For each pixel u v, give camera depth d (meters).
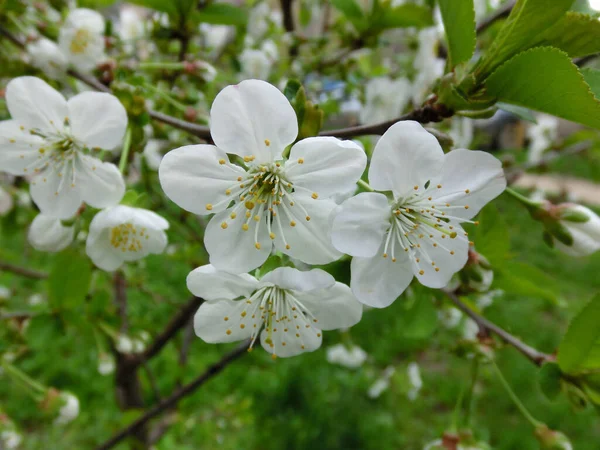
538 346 0.27
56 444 0.20
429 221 0.06
